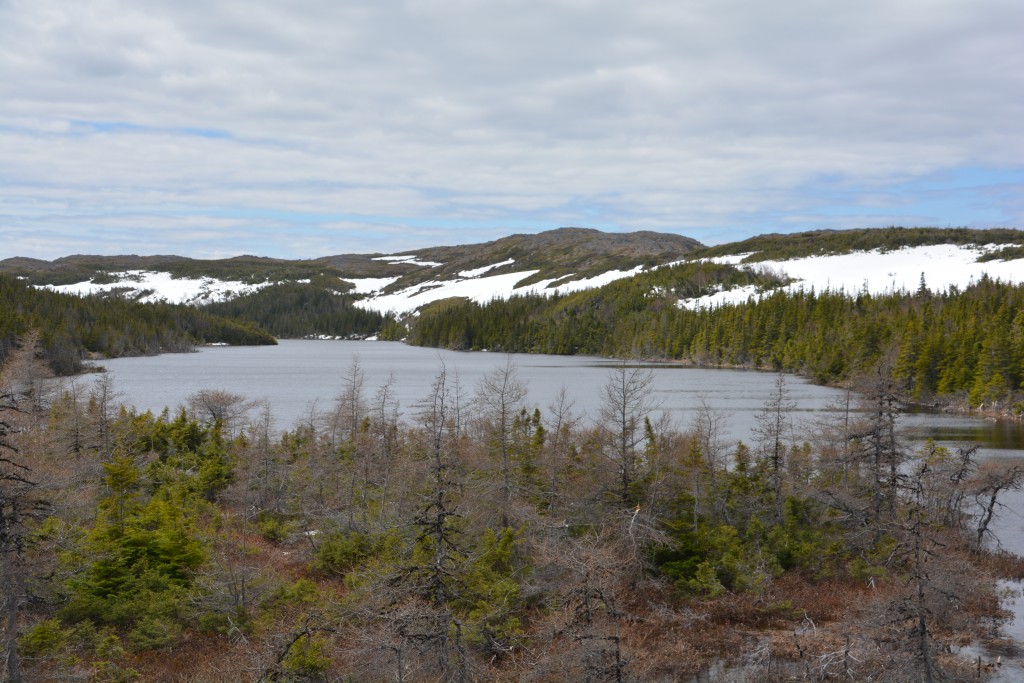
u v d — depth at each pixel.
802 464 40.75
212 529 33.12
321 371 153.12
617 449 35.44
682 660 26.48
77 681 21.28
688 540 33.56
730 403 92.12
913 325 119.44
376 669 19.58
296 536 36.66
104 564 27.11
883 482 35.97
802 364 147.62
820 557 34.97
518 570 29.64
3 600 20.20
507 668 23.47
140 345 195.75
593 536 31.06
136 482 37.59
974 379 94.88
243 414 72.94
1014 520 42.56
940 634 27.91
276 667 19.19
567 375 145.50
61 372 128.88
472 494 32.47
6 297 159.88
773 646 27.77
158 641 24.39
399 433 51.03
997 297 136.75
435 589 21.05
